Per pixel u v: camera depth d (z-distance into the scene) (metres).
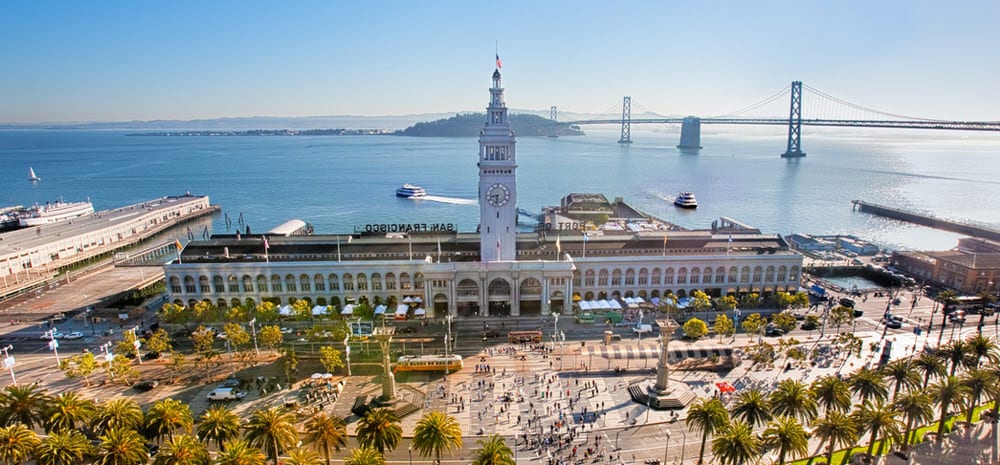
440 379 124.50
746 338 145.75
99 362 130.12
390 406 110.56
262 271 166.88
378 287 169.25
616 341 144.38
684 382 121.31
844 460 94.31
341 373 127.88
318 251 184.25
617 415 109.62
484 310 161.75
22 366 133.25
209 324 157.62
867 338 144.62
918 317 160.12
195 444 84.25
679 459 95.88
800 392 94.62
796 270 178.00
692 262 174.12
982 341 111.94
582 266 170.75
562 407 112.56
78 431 94.75
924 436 100.62
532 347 140.62
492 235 167.62
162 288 198.50
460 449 98.88
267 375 126.81
